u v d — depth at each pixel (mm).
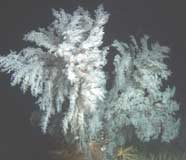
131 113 7000
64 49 6293
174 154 7473
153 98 7094
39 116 7426
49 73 6602
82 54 6391
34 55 6621
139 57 7078
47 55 6645
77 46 6609
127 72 7121
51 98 6590
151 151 7484
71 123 6742
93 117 6801
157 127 7172
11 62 6457
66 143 7215
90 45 6410
